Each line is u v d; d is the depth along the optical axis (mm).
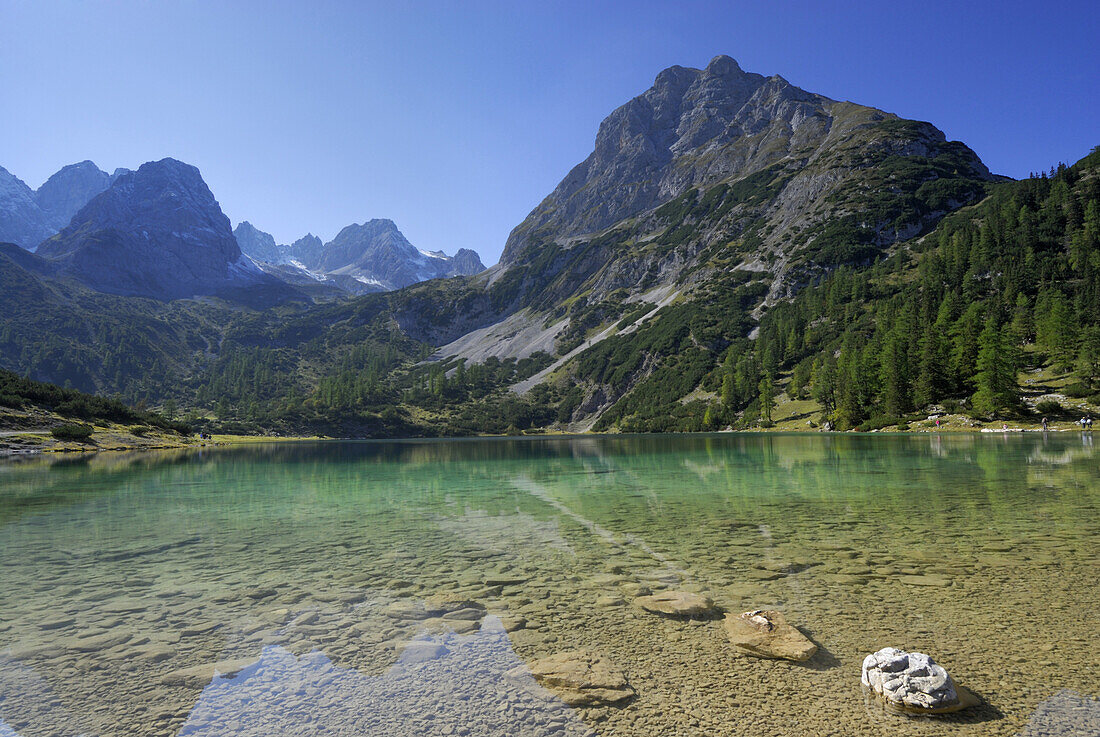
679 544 14445
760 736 5547
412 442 135875
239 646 8141
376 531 17281
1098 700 6020
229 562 13383
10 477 37250
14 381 79188
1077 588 9812
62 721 6035
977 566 11406
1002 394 80938
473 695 6539
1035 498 20297
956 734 5465
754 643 7625
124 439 80500
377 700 6449
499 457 60625
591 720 5926
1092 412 76125
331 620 9203
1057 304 90625
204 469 45125
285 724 5930
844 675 6840
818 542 14156
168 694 6664
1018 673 6707
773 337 166125
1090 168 155125
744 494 24297
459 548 14617
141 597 10609
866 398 107562
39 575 12312
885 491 23719
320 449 92312
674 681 6801
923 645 7602
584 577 11547
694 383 174750
